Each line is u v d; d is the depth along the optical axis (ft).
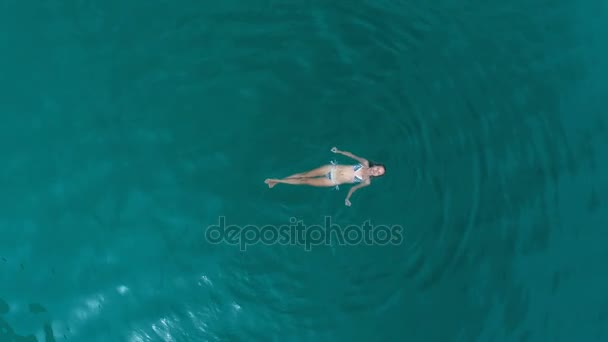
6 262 35.09
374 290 36.37
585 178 39.60
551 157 39.99
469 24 43.55
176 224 36.78
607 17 44.27
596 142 40.68
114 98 39.63
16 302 34.14
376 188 39.11
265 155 39.22
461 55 42.39
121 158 38.09
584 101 41.83
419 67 41.91
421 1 44.11
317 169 37.24
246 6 42.75
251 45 41.68
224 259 36.19
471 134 40.32
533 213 38.45
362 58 41.88
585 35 44.09
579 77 42.52
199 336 34.19
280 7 42.91
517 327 35.53
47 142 38.22
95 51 40.93
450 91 41.34
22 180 37.11
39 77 39.93
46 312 33.99
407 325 35.50
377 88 41.22
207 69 40.78
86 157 37.93
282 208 38.06
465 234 37.96
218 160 38.75
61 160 37.76
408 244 37.68
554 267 37.17
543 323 35.63
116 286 34.86
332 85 41.09
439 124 40.50
